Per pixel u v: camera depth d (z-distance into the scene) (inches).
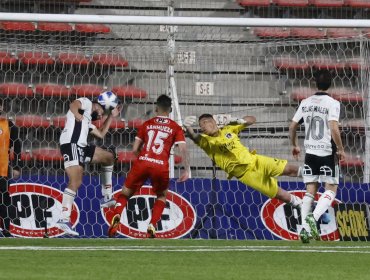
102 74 1768.0
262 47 1774.1
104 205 1375.5
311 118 1243.8
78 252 970.7
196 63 1731.1
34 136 1728.6
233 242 1269.7
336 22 1443.2
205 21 1422.2
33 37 1894.7
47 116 1758.1
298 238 1427.2
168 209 1413.6
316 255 964.6
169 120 1282.0
